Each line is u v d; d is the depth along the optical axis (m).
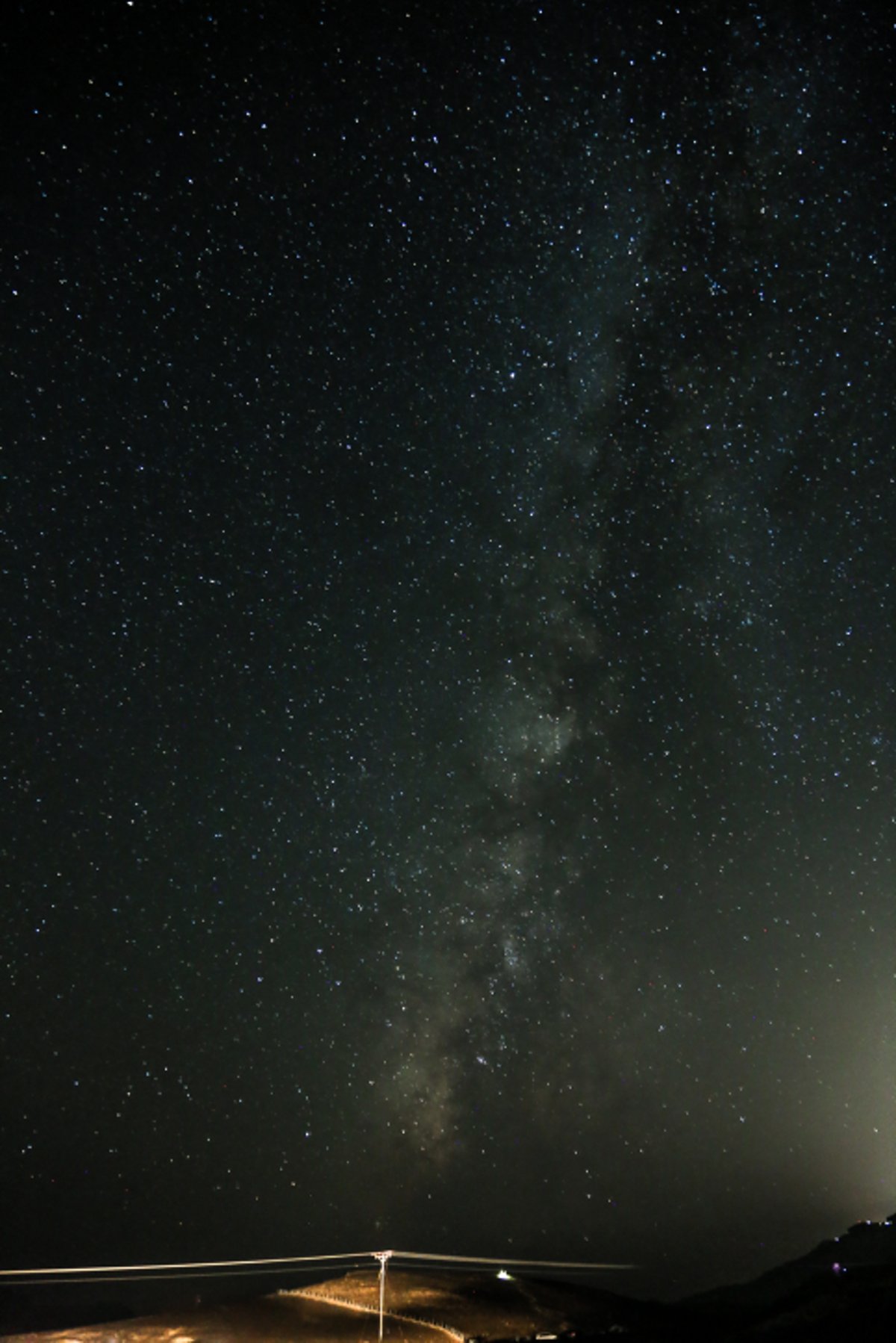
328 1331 17.44
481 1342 16.89
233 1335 17.19
